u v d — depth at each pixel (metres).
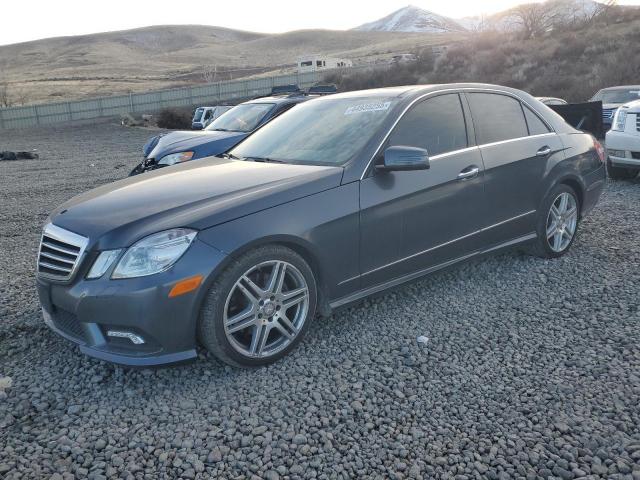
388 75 49.38
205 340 3.24
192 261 3.11
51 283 3.39
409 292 4.59
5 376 3.48
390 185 3.86
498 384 3.22
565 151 5.14
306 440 2.78
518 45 44.78
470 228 4.39
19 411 3.10
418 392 3.17
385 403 3.07
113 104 49.34
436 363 3.47
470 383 3.24
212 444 2.77
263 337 3.42
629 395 3.04
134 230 3.16
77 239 3.27
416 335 3.85
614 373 3.26
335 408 3.04
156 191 3.64
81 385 3.36
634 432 2.74
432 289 4.64
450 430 2.83
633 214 6.81
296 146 4.29
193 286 3.10
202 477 2.55
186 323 3.13
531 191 4.82
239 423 2.94
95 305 3.11
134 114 48.09
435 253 4.20
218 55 181.88
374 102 4.33
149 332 3.07
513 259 5.27
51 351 3.81
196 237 3.15
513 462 2.57
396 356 3.58
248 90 53.28
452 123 4.38
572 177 5.16
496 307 4.25
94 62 173.38
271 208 3.38
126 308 3.05
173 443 2.78
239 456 2.68
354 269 3.76
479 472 2.52
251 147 4.66
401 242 3.96
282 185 3.52
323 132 4.29
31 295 4.90
